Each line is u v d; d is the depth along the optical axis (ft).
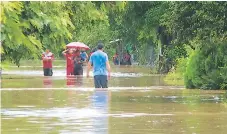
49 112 99.76
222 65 155.43
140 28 307.99
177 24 158.10
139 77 243.19
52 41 82.58
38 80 222.07
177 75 216.54
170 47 270.46
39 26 71.87
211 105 111.96
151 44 349.82
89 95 139.23
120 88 166.91
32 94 142.82
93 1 122.83
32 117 92.32
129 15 304.71
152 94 141.59
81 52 298.15
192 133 75.46
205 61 156.66
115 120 88.53
